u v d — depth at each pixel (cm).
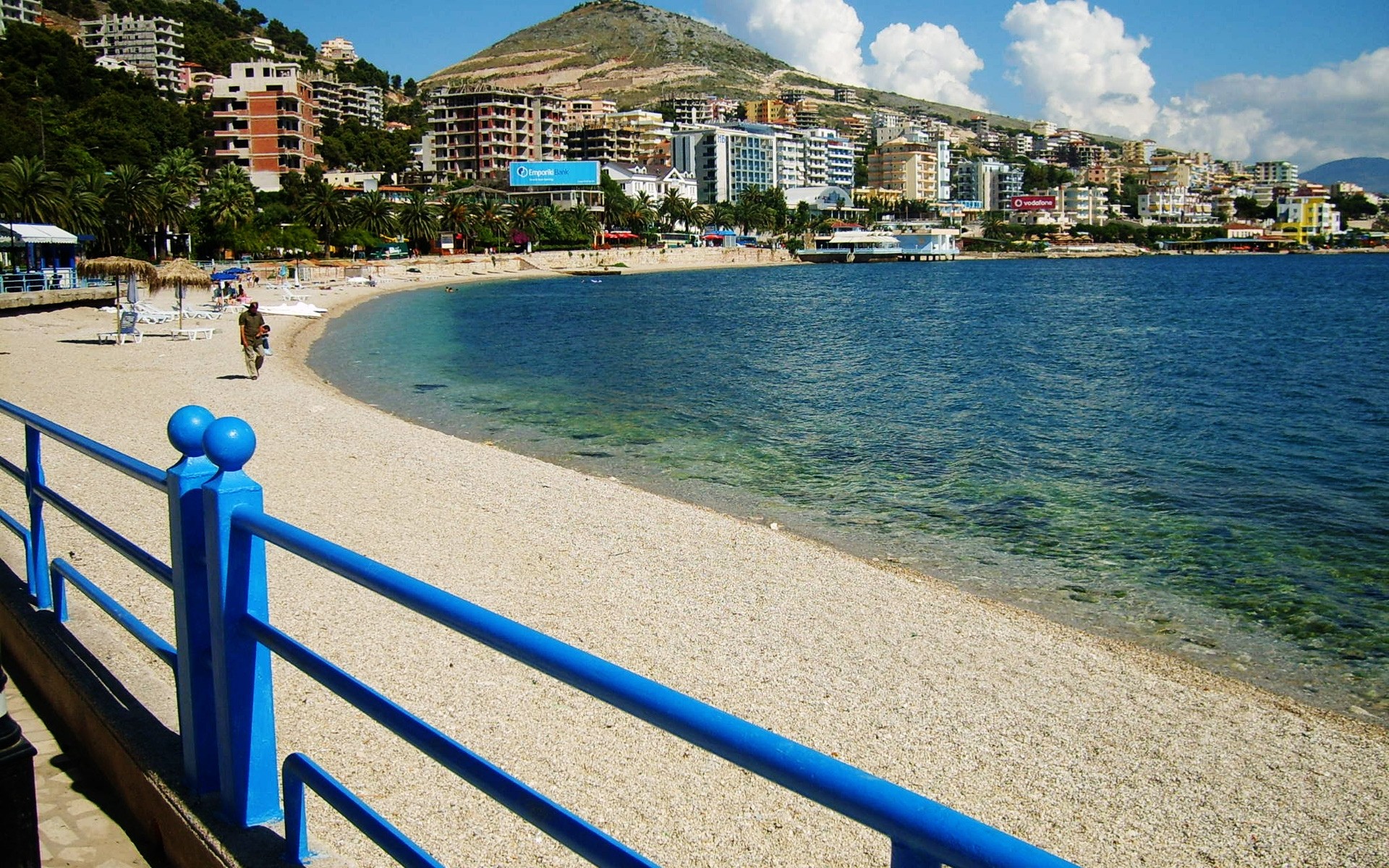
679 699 194
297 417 2003
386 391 2806
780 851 505
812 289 10694
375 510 1275
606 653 812
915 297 9031
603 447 2022
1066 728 711
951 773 635
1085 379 3350
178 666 378
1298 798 630
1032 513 1516
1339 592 1156
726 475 1756
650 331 5297
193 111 14962
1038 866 144
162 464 1466
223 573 336
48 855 395
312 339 4303
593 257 15650
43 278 4619
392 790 529
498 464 1597
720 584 1009
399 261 12088
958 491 1661
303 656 309
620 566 1061
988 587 1150
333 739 587
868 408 2652
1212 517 1508
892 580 1048
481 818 503
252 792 351
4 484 1293
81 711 479
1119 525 1451
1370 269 15038
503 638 228
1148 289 10012
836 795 169
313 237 10962
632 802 550
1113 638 990
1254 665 928
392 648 760
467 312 6662
